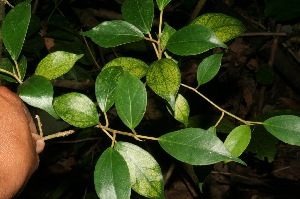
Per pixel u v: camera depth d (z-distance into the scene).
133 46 1.10
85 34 0.45
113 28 0.46
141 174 0.43
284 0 1.16
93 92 0.98
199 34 0.44
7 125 0.45
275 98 1.53
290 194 1.25
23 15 0.46
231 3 1.46
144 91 0.43
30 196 1.26
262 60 1.44
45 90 0.44
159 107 1.12
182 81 1.37
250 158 1.35
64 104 0.44
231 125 0.88
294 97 1.54
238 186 1.28
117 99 0.43
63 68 0.47
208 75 0.48
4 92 0.47
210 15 0.48
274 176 1.31
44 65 0.47
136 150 0.43
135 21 0.46
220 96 1.37
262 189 1.26
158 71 0.43
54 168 1.32
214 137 0.41
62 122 0.96
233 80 1.33
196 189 1.18
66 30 1.10
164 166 1.21
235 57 1.30
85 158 1.18
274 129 0.44
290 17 1.18
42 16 1.16
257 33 1.20
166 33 0.46
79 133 1.11
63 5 1.28
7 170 0.44
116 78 0.44
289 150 1.40
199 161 0.41
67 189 1.25
